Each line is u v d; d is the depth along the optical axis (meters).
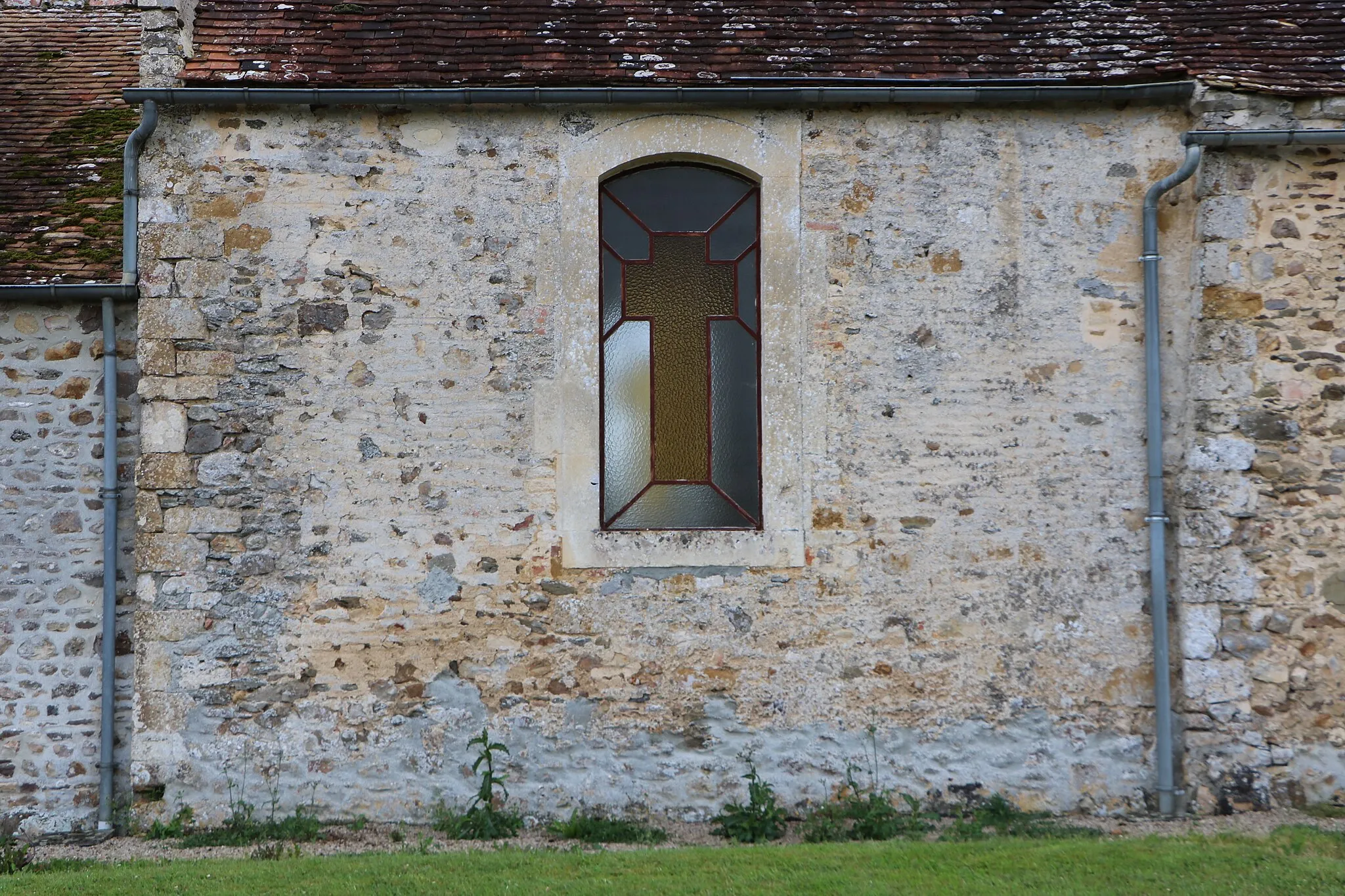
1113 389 6.97
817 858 5.81
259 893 5.31
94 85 9.05
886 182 7.02
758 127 7.02
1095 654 6.86
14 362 7.15
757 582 6.86
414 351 6.91
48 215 7.71
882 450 6.93
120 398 7.18
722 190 7.21
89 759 6.99
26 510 7.11
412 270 6.94
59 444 7.14
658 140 7.02
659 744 6.79
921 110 7.04
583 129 7.00
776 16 7.40
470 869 5.67
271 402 6.85
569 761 6.77
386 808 6.73
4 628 7.04
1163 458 6.93
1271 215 6.87
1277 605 6.72
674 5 7.44
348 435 6.86
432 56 7.06
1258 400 6.80
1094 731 6.82
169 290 6.84
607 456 7.09
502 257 6.96
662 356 7.15
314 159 6.94
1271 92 6.78
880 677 6.84
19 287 7.00
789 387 6.94
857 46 7.20
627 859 5.84
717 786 6.77
